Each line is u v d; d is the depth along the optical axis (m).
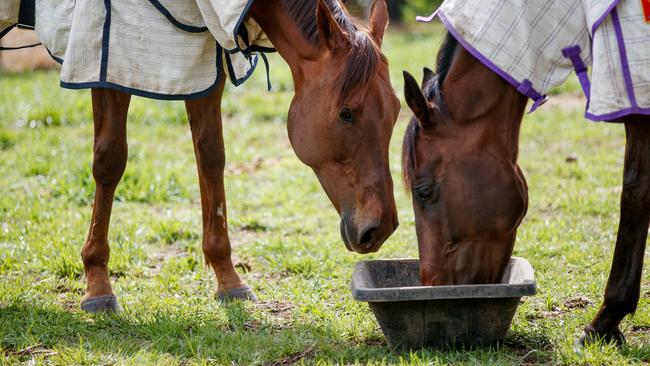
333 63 5.29
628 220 4.96
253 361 5.14
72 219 8.95
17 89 17.28
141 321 5.92
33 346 5.45
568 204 9.34
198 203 10.19
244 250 8.16
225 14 5.54
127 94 6.25
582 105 16.20
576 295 6.42
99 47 5.85
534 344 5.34
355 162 5.20
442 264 4.96
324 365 4.98
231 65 6.42
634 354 5.04
